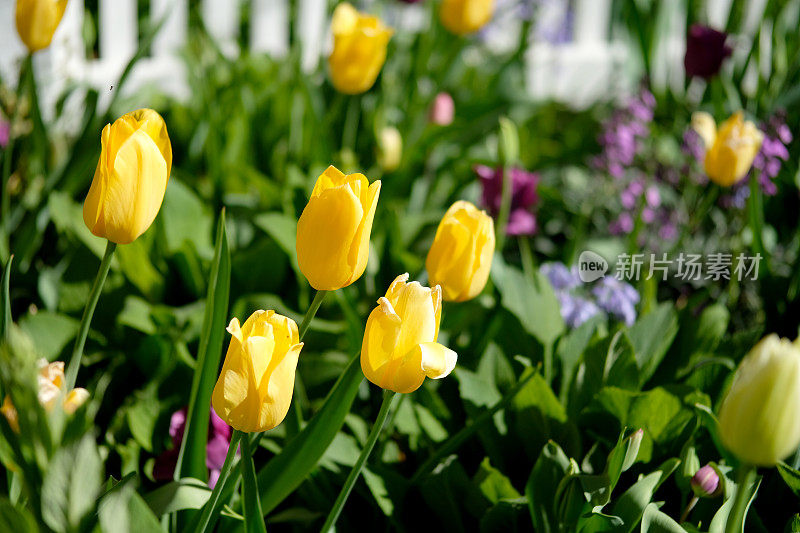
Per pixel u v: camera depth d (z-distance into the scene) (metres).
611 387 1.17
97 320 1.33
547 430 1.18
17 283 1.39
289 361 0.91
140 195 0.93
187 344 1.30
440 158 2.20
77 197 1.70
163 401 1.22
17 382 0.87
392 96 2.25
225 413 0.92
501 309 1.33
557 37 3.02
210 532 1.03
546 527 1.09
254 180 1.72
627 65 2.62
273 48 2.56
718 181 1.36
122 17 2.19
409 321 0.92
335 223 0.94
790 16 2.48
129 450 1.17
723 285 1.58
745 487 0.91
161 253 1.45
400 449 1.23
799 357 0.87
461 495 1.15
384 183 2.03
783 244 1.79
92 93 1.50
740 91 2.22
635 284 1.50
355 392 1.03
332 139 2.12
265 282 1.46
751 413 0.88
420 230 1.82
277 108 2.07
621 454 1.06
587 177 2.42
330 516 1.01
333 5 2.02
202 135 1.87
